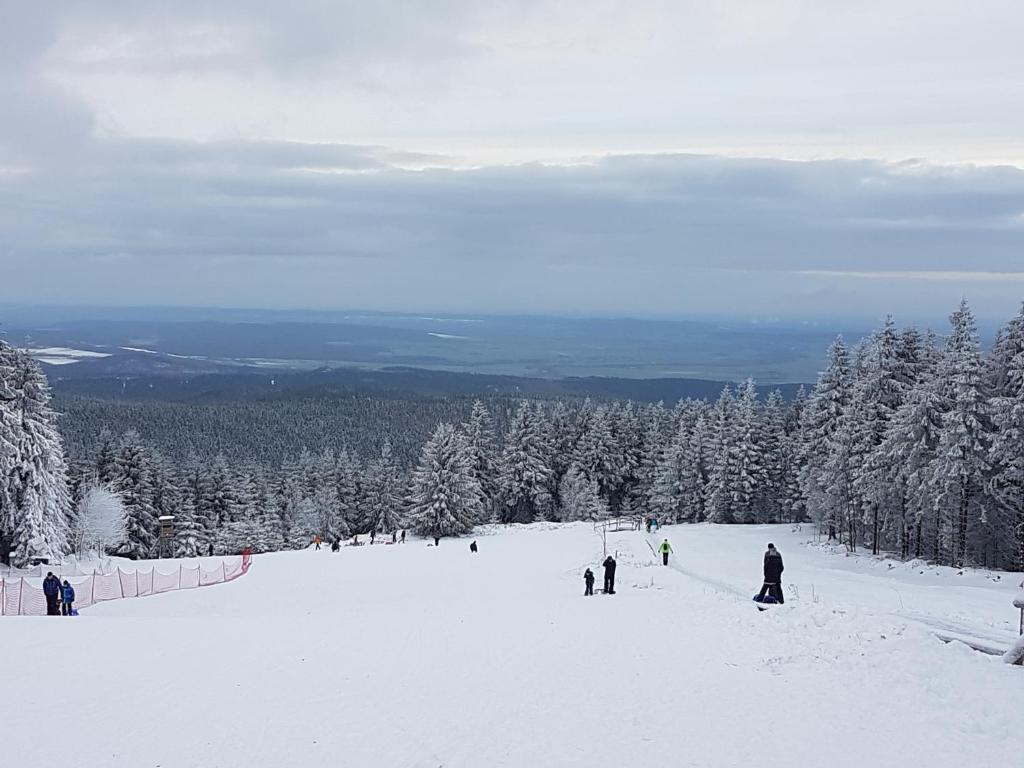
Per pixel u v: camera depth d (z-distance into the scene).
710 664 15.05
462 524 75.75
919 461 45.94
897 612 18.44
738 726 11.61
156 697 13.78
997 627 17.78
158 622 21.16
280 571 42.94
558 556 46.66
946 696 12.04
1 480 45.41
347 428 182.62
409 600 30.05
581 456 96.25
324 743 11.51
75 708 13.18
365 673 15.34
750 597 23.09
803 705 12.34
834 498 55.09
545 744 11.27
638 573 33.84
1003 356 46.34
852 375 61.06
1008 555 49.38
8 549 46.41
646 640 17.56
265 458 154.62
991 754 10.14
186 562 49.66
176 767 10.73
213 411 189.38
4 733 11.98
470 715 12.62
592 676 14.70
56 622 21.09
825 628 16.28
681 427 88.31
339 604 29.84
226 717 12.68
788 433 84.50
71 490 69.56
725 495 76.19
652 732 11.55
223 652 17.25
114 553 70.50
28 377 48.31
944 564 47.03
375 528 93.50
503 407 190.38
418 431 178.88
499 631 19.39
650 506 93.12
